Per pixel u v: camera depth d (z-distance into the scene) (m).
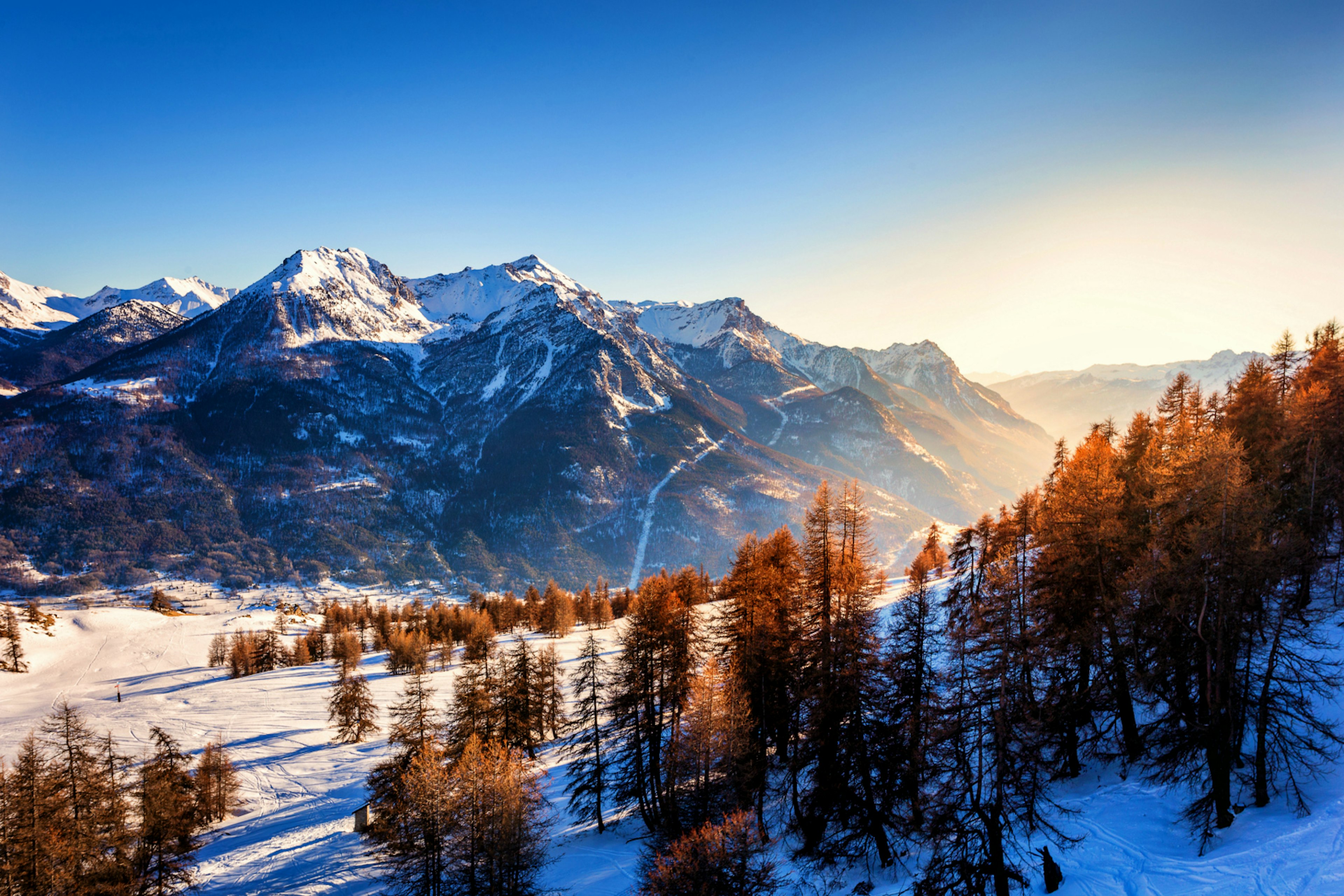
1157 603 25.11
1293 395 40.22
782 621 33.44
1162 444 41.12
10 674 119.88
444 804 30.25
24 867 32.88
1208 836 22.09
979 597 29.19
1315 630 30.28
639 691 35.16
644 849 32.62
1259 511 23.12
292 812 51.78
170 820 39.00
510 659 47.06
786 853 28.81
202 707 85.56
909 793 24.78
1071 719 27.12
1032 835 24.53
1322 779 23.25
